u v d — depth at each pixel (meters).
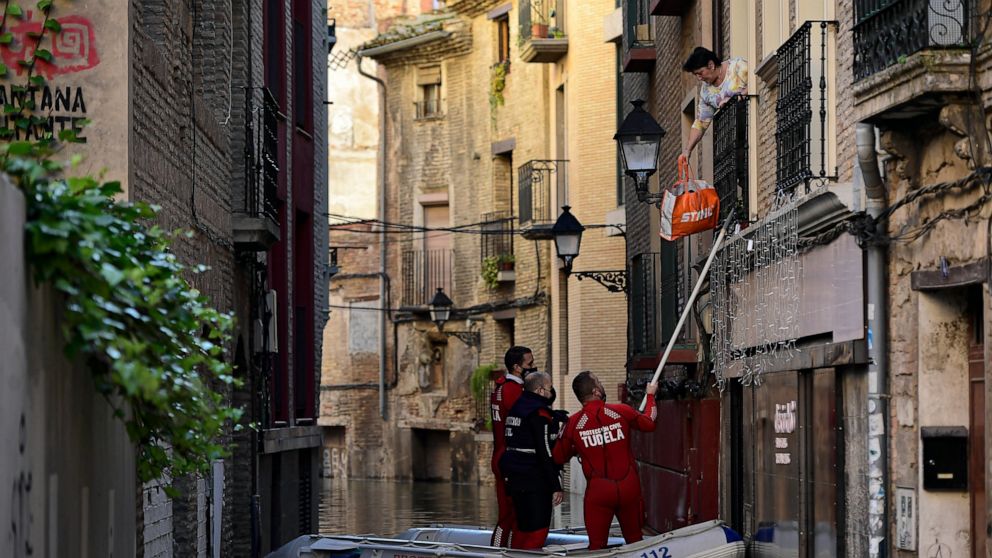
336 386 65.06
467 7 57.34
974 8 12.52
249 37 23.27
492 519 41.00
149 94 15.73
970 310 14.26
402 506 46.81
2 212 6.61
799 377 19.08
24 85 14.19
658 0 28.92
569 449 17.89
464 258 58.31
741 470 24.47
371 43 60.75
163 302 8.40
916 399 14.52
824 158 17.77
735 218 22.89
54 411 7.69
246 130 22.78
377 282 62.91
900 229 14.87
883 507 15.32
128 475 10.34
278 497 27.44
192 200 18.62
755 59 22.66
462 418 58.25
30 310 7.20
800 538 18.91
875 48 13.81
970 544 14.20
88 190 8.07
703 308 27.31
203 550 20.17
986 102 12.42
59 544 7.81
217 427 9.02
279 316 28.72
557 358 50.31
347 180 66.81
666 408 31.23
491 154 56.22
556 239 32.62
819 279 17.58
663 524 31.52
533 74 53.25
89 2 14.30
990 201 12.50
